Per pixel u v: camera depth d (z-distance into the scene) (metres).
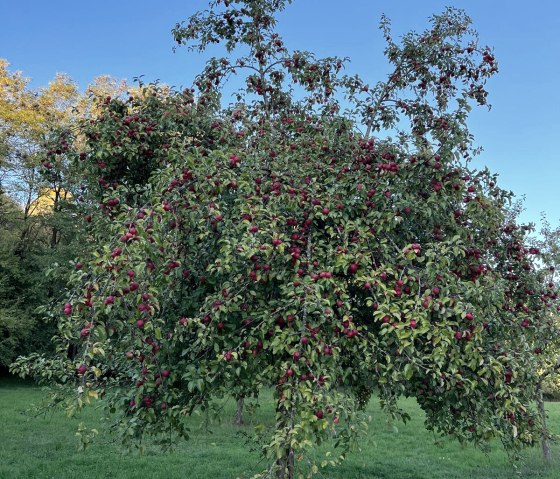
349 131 4.65
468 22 5.45
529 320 4.72
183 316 4.18
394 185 4.15
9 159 20.02
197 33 5.84
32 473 7.12
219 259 3.69
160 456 8.22
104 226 4.81
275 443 3.24
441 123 4.81
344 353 4.09
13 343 19.58
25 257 21.38
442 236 4.32
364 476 7.56
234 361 3.70
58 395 4.46
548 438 5.15
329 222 4.20
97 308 3.31
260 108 5.75
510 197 4.69
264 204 4.00
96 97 5.39
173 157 4.20
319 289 3.55
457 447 9.84
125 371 4.23
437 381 4.00
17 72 20.59
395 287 3.77
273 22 5.75
